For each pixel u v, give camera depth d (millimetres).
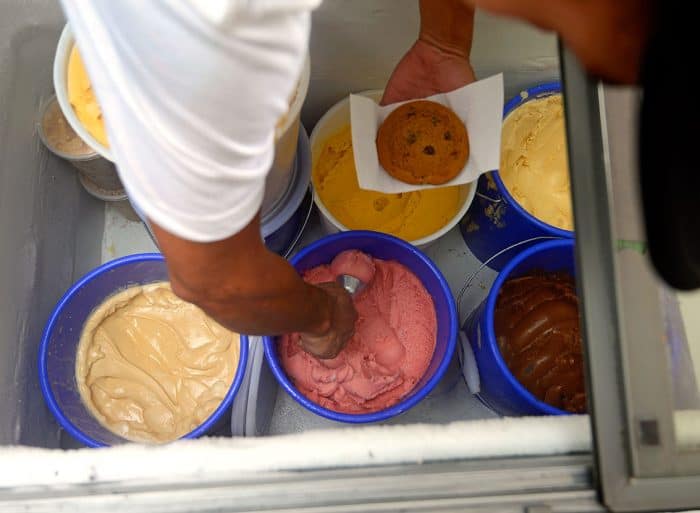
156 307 870
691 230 292
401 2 788
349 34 832
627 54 307
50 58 842
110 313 857
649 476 425
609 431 431
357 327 818
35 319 838
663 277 313
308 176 842
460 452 510
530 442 512
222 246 388
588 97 429
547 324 852
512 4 314
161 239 391
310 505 483
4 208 774
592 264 434
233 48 308
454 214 871
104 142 665
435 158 776
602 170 427
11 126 789
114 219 1007
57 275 894
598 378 433
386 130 791
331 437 517
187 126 323
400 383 811
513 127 917
